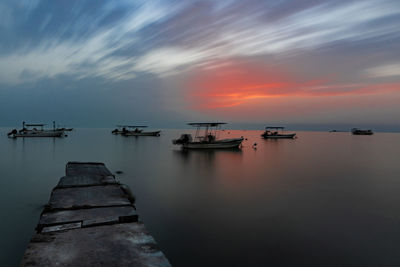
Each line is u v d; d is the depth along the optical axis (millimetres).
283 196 11820
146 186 13773
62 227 5160
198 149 36375
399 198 11578
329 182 15000
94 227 5203
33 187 13250
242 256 6266
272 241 7090
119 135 86562
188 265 5859
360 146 46188
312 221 8641
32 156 26703
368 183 14828
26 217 8852
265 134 77688
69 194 7949
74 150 33594
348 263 5984
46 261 3859
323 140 69562
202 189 13055
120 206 6711
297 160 25344
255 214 9297
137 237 4770
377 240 7184
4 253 6328
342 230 7898
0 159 24297
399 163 23297
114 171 18500
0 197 11352
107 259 3969
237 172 18344
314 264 5941
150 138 68125
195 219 8734
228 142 37625
